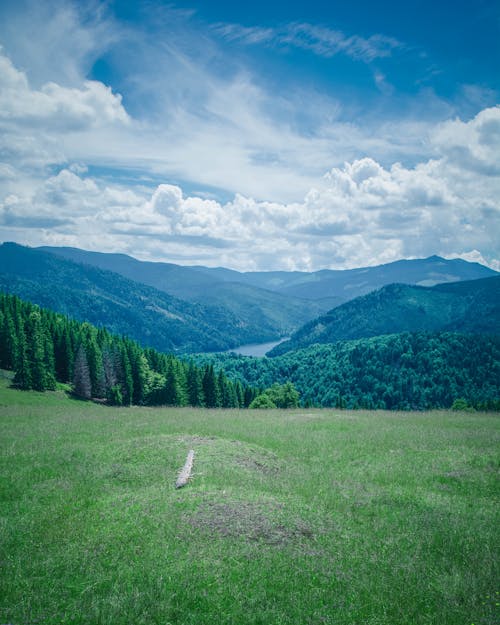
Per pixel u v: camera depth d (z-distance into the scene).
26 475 18.86
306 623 8.89
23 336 71.94
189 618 8.88
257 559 10.96
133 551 11.41
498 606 9.51
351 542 12.41
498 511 14.86
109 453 22.66
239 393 107.19
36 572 10.64
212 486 16.42
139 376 84.19
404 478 18.86
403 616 9.14
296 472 19.88
